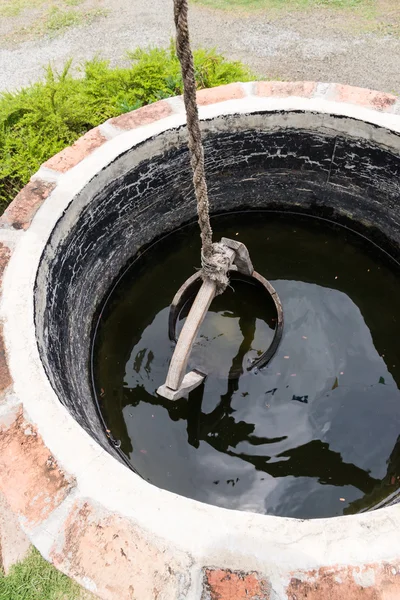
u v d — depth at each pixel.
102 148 3.29
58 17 8.37
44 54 7.67
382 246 4.21
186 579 1.66
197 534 1.75
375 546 1.69
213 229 4.47
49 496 1.89
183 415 3.37
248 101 3.55
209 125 3.49
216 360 3.50
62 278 3.11
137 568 1.70
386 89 6.46
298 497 3.00
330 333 3.71
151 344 3.75
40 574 2.77
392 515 1.77
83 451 2.01
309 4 7.97
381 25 7.43
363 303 3.94
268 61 7.03
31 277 2.64
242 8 8.05
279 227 4.48
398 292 4.03
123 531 1.78
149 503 1.84
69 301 3.25
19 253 2.74
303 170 4.00
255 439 3.23
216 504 2.99
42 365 2.31
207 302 2.86
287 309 3.87
